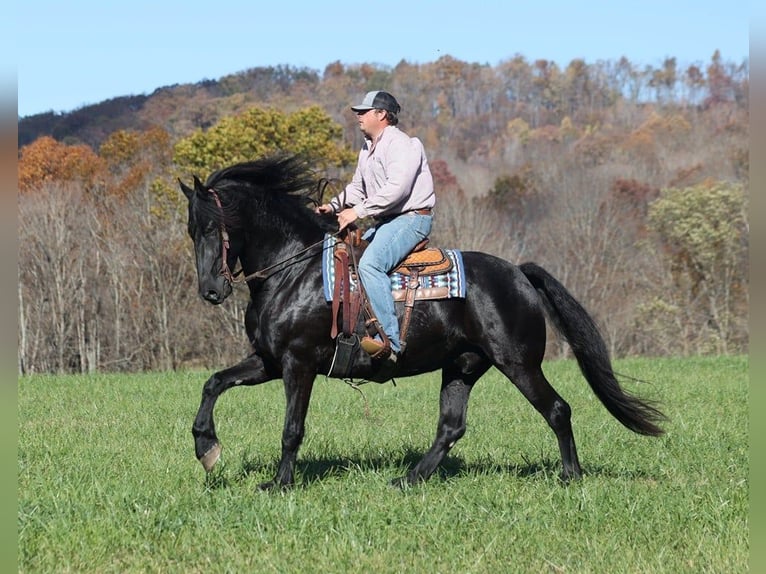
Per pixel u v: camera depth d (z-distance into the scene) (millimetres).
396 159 8234
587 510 7551
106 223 41250
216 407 14336
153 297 40031
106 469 9234
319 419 13180
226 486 8453
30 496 7902
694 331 45000
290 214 8438
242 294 38594
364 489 8281
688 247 45156
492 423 12664
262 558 6539
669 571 6367
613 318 44812
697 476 9102
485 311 8352
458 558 6598
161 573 6395
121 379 19203
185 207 40094
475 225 46719
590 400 15305
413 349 8305
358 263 8242
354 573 6316
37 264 39719
